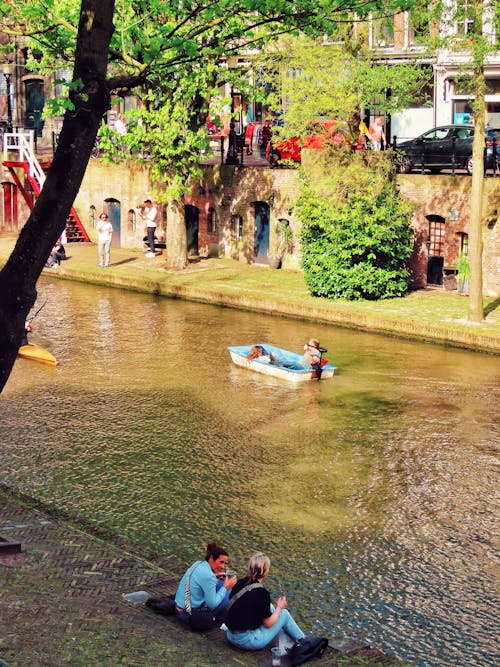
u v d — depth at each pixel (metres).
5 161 53.44
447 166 41.16
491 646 15.95
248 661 13.30
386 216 38.69
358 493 22.14
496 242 38.25
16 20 18.94
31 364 32.25
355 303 38.22
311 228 39.44
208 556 14.47
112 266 46.66
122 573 16.45
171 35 15.80
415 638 16.14
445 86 50.28
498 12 32.75
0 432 25.64
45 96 64.12
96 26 11.56
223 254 48.41
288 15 15.87
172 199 45.06
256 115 56.84
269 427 26.31
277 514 20.92
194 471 23.23
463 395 28.89
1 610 14.35
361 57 42.25
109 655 13.09
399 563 18.80
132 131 42.75
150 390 29.45
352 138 41.94
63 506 21.09
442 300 38.53
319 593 17.58
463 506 21.50
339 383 30.12
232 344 34.62
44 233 11.52
